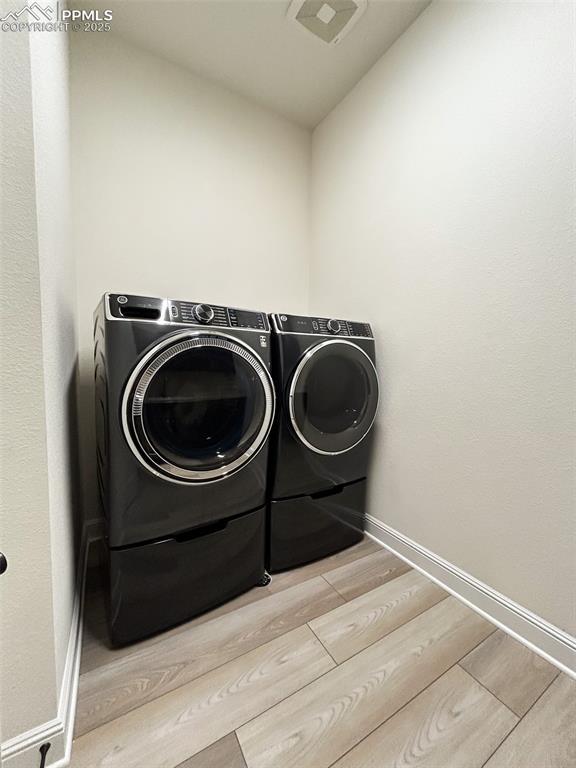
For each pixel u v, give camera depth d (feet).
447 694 2.92
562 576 3.18
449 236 4.17
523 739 2.58
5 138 1.90
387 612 3.86
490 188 3.69
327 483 4.78
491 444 3.75
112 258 5.25
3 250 1.94
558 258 3.15
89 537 5.20
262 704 2.82
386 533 5.17
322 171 6.82
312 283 7.20
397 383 4.97
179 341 3.30
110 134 5.16
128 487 3.21
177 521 3.50
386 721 2.69
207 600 3.78
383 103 5.23
